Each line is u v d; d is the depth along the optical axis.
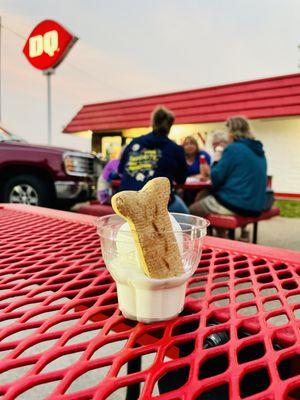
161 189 0.58
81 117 15.13
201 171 5.66
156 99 13.19
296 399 0.47
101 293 0.75
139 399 0.42
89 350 0.52
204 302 0.69
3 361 0.50
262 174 3.69
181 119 12.42
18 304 0.69
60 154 5.71
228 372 0.47
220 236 3.91
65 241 1.20
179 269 0.59
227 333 0.57
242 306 0.67
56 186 5.69
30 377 0.46
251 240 4.80
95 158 6.42
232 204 3.62
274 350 0.52
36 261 0.97
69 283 0.79
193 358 0.50
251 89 11.23
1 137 6.06
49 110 11.09
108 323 0.60
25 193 5.80
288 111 10.41
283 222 6.70
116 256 0.60
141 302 0.58
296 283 0.80
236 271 0.89
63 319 0.62
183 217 0.71
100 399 0.42
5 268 0.91
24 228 1.43
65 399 0.42
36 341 0.55
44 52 10.87
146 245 0.55
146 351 0.52
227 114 11.51
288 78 10.65
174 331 0.58
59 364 1.50
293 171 11.27
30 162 5.64
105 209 3.77
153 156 3.02
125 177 3.12
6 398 0.42
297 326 0.59
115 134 14.60
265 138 11.64
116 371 0.47
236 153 3.60
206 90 12.14
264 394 0.43
